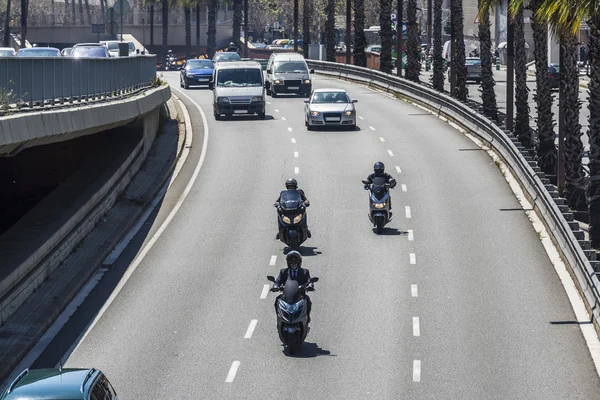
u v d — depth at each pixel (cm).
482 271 5112
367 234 5900
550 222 5812
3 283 4397
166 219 6412
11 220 7075
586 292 4497
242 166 7931
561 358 3822
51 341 4197
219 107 10138
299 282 3938
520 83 8775
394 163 7956
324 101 9650
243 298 4725
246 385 3538
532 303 4575
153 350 3991
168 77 16175
